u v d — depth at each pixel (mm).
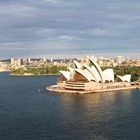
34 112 174750
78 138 119250
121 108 185125
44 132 128125
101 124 141000
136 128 132625
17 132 128625
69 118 155500
